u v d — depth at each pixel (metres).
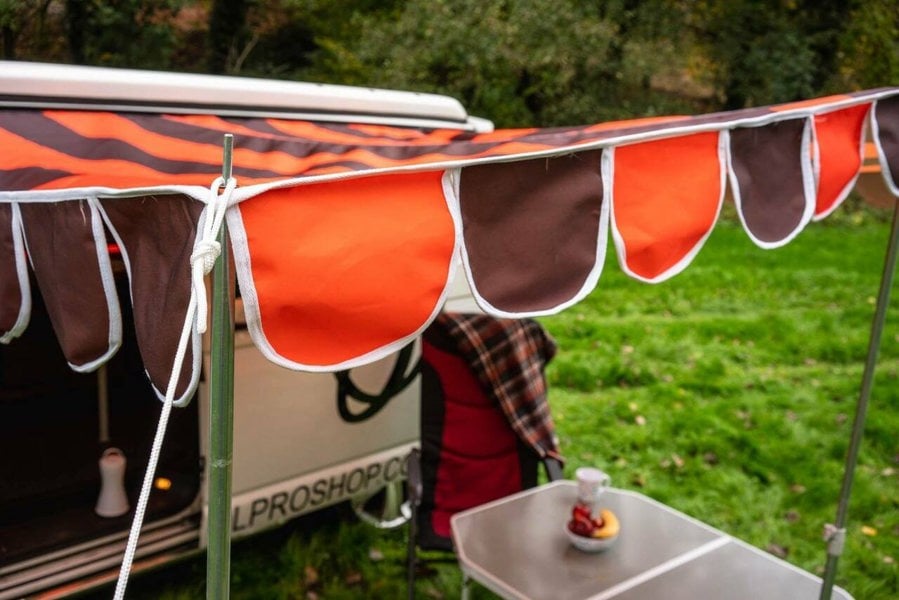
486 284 1.78
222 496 1.58
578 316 8.26
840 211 13.28
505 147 2.58
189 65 11.76
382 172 1.64
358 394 3.87
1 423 4.01
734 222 12.55
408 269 1.66
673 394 6.32
